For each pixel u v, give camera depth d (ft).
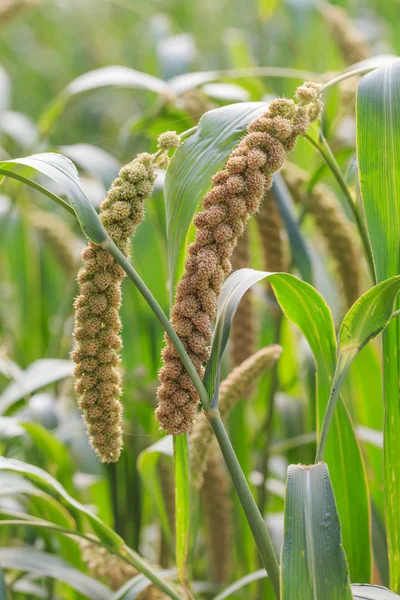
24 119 6.17
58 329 4.80
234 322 3.89
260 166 2.91
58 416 4.17
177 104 4.82
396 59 3.17
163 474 4.02
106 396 2.88
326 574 2.81
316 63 7.26
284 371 5.10
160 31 7.17
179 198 3.07
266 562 2.91
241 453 4.02
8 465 3.18
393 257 3.09
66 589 3.99
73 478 4.42
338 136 5.33
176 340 2.85
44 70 11.21
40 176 5.80
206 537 4.00
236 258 3.84
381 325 3.02
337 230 3.88
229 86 4.70
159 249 4.50
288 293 3.23
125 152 5.04
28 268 6.05
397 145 3.08
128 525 4.13
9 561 3.66
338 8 7.14
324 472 2.90
